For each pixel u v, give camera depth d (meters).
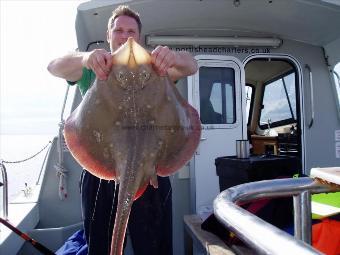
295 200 1.67
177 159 1.95
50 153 4.84
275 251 0.93
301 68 5.39
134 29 2.72
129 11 2.76
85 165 1.93
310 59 5.43
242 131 5.08
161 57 1.90
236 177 3.72
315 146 5.38
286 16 4.60
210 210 4.39
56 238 4.40
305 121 5.39
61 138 4.69
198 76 4.99
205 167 4.92
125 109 1.87
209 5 4.29
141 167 1.74
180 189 4.91
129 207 1.59
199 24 4.87
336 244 2.67
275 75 6.86
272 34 5.23
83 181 2.86
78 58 2.44
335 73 5.36
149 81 1.92
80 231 3.83
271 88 7.13
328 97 5.43
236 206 1.30
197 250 3.62
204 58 5.03
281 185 1.65
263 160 3.61
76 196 4.82
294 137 5.98
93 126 1.91
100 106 1.91
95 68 1.91
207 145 4.97
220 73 5.12
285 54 5.38
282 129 6.67
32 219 4.48
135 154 1.76
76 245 3.57
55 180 4.84
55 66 2.52
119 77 1.89
